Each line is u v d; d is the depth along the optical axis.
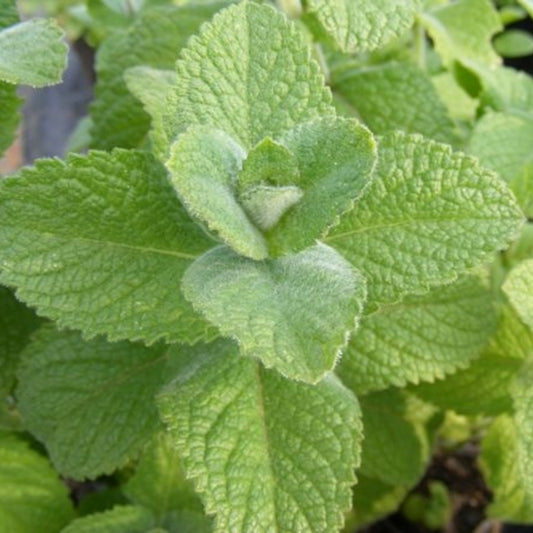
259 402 0.23
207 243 0.23
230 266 0.21
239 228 0.20
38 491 0.28
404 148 0.22
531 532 0.34
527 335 0.28
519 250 0.31
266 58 0.23
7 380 0.27
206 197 0.20
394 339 0.26
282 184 0.21
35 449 0.28
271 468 0.22
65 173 0.22
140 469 0.27
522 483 0.25
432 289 0.26
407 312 0.26
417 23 0.33
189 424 0.22
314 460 0.22
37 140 0.53
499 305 0.28
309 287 0.20
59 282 0.22
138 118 0.29
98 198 0.22
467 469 0.36
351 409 0.23
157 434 0.27
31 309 0.27
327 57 0.31
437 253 0.22
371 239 0.22
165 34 0.30
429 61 0.36
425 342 0.26
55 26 0.24
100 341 0.26
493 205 0.22
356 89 0.30
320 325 0.19
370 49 0.26
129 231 0.23
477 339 0.26
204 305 0.19
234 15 0.23
